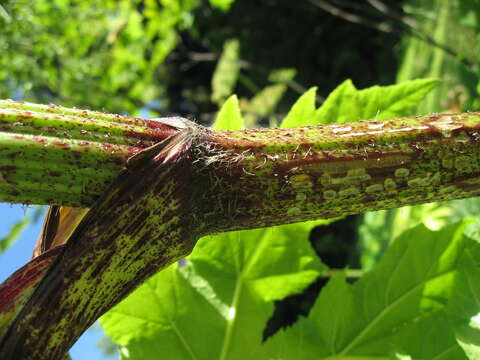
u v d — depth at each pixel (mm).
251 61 2510
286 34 2502
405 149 194
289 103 2232
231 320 344
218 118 334
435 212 745
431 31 1509
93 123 178
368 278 344
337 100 338
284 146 192
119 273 181
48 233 222
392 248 341
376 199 196
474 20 924
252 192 191
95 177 176
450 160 195
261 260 349
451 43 1258
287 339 342
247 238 346
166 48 1565
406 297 334
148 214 179
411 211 867
